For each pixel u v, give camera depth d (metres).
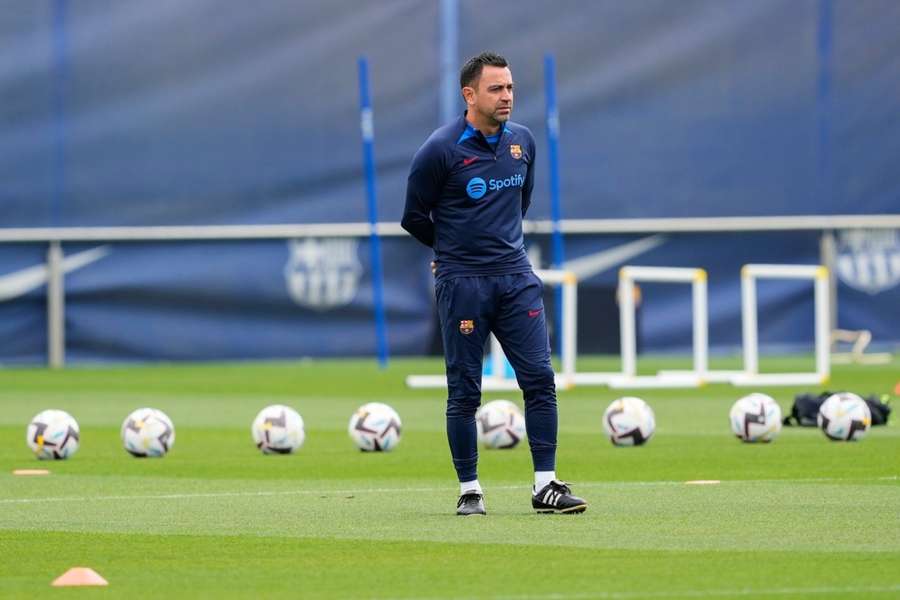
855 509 31.25
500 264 31.38
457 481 38.00
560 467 40.47
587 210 96.56
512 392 71.44
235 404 66.25
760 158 97.69
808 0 97.62
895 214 98.75
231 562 25.73
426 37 95.69
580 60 96.19
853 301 98.81
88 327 95.12
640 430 46.06
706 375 73.62
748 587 22.61
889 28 98.25
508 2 95.88
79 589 23.20
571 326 73.00
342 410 62.78
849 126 98.19
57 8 93.94
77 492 36.22
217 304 95.56
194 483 38.03
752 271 74.12
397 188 95.94
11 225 94.06
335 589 23.05
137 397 70.44
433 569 24.70
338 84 95.38
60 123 94.12
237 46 94.94
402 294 96.81
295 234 95.56
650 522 29.69
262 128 95.31
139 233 94.75
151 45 94.50
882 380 76.38
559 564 24.94
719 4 97.12
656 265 97.38
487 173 31.22
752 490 34.69
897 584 22.80
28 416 60.97
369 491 35.97
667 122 96.94
